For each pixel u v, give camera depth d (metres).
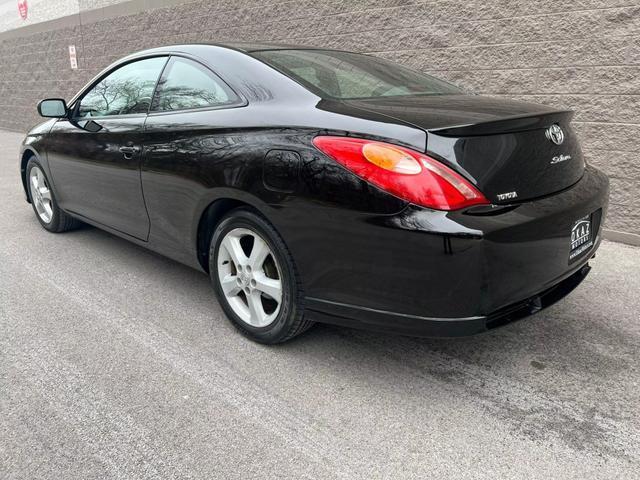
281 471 2.07
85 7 11.62
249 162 2.68
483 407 2.45
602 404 2.46
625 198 4.58
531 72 4.96
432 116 2.35
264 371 2.74
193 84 3.25
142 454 2.16
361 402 2.49
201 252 3.29
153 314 3.39
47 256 4.45
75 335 3.12
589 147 4.72
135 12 10.12
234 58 3.10
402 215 2.18
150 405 2.47
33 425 2.34
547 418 2.37
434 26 5.59
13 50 14.73
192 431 2.30
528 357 2.86
